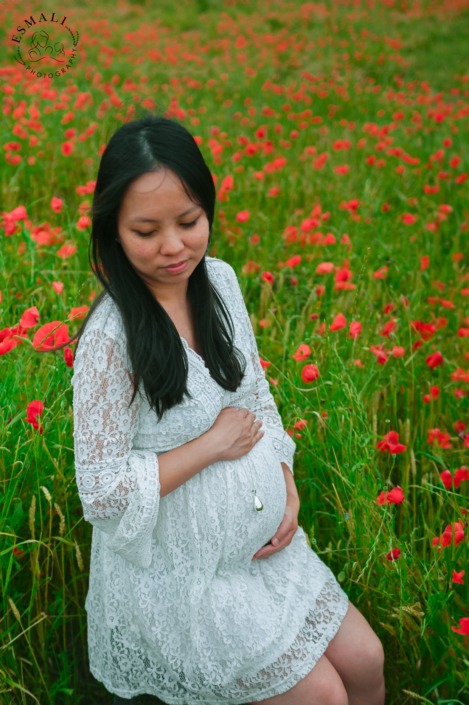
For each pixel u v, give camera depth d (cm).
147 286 136
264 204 427
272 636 140
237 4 1345
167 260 124
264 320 243
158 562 144
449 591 168
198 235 125
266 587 150
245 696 144
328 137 575
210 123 577
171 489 133
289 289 299
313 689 140
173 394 129
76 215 335
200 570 142
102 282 128
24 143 460
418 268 336
